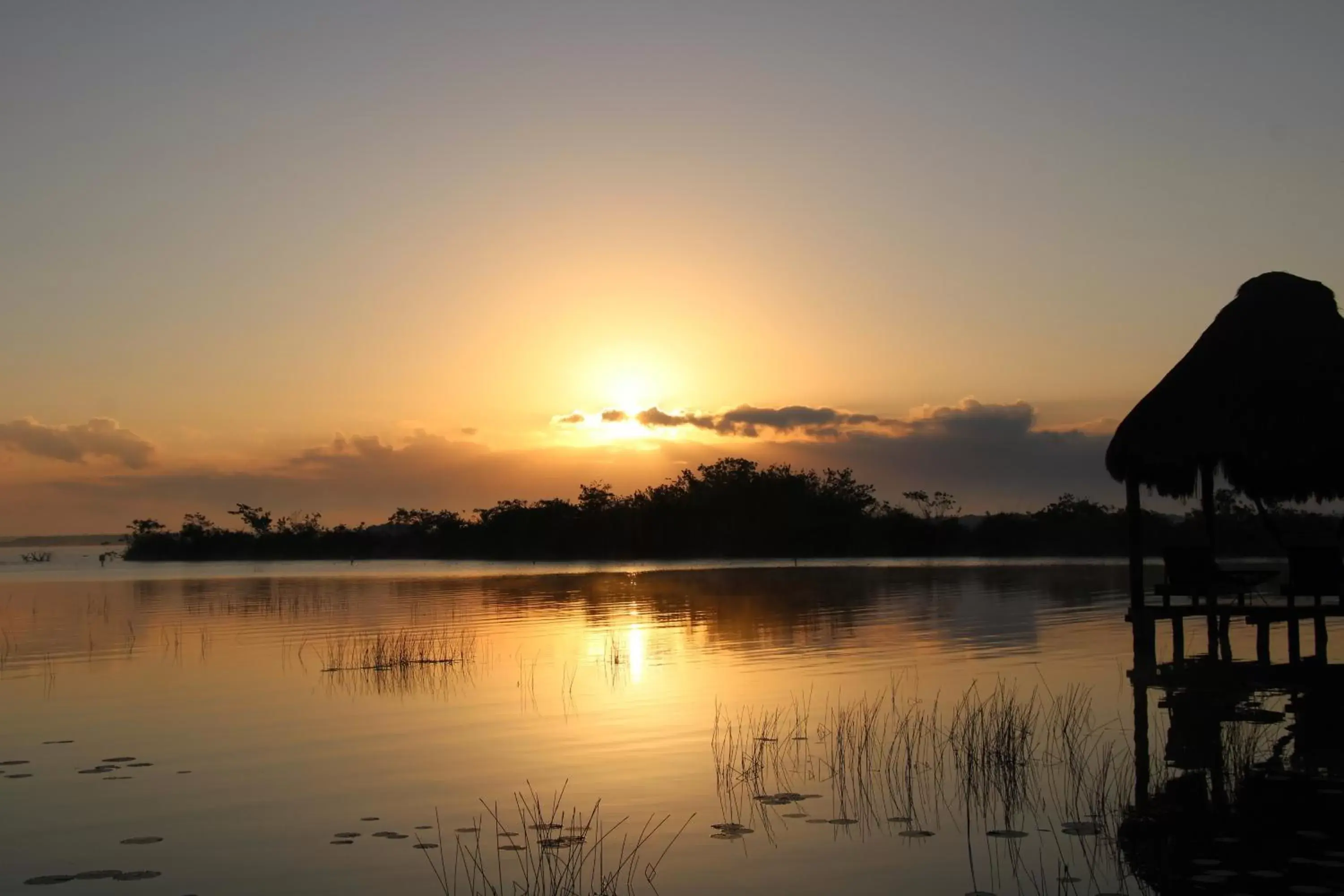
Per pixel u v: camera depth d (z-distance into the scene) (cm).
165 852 939
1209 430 1833
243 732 1465
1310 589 1869
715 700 1642
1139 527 1967
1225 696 1602
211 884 855
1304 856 865
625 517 9788
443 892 831
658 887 835
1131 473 1969
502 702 1669
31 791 1150
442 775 1202
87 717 1590
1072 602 3366
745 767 1206
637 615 3178
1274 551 5841
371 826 1009
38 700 1742
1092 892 796
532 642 2466
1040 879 829
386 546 11844
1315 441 1775
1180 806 1016
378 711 1616
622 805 1066
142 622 3188
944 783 1120
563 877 859
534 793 1113
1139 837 927
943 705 1551
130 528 12344
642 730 1422
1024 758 1217
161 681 1945
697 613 3197
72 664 2191
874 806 1044
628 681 1848
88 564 10975
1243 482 2200
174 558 11975
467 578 6044
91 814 1058
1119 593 3738
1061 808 1020
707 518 9506
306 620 3152
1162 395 1909
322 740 1403
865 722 1430
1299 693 1625
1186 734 1332
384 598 4212
